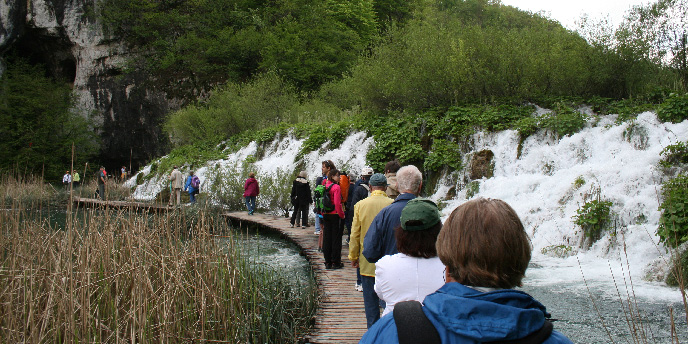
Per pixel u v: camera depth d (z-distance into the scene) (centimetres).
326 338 583
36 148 3734
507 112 1650
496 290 147
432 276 295
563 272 881
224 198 2023
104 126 4281
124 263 528
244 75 3975
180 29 4338
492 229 150
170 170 2823
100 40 4344
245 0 4388
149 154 4094
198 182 2106
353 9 4209
